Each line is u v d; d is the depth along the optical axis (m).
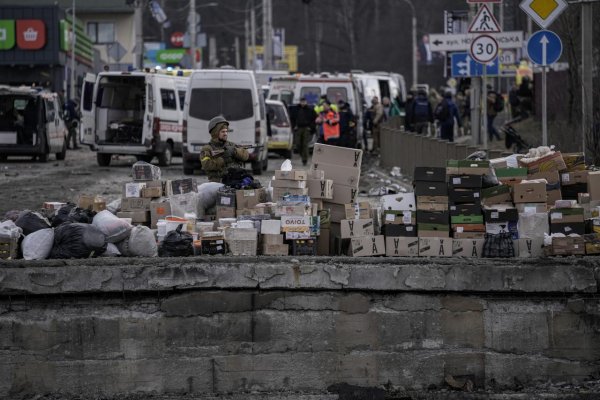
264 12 157.88
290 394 26.19
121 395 26.14
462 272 26.58
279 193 31.20
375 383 26.56
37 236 28.45
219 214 32.56
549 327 26.95
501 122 125.69
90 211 31.11
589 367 26.97
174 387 26.23
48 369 26.06
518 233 29.98
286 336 26.42
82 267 26.11
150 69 84.00
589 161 51.09
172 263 26.62
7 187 61.88
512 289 26.67
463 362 26.73
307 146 85.06
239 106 74.44
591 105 51.47
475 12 70.44
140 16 139.38
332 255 30.91
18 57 168.62
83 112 86.00
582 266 27.02
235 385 26.33
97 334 26.14
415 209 30.09
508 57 91.44
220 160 36.22
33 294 25.97
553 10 45.16
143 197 32.38
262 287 26.33
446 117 85.56
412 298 26.64
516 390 26.70
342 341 26.52
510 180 31.42
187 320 26.28
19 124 88.69
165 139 84.31
